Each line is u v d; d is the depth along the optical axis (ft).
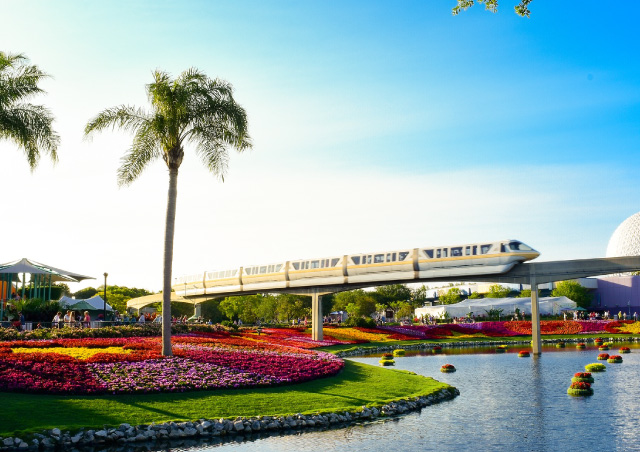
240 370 96.78
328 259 233.35
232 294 298.76
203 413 74.79
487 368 148.15
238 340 160.56
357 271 223.10
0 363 84.69
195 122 106.73
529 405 91.66
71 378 81.87
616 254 501.56
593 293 473.26
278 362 106.83
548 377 126.72
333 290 234.38
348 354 199.41
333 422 77.71
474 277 204.13
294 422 75.00
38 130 116.47
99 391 78.48
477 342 255.50
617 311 455.63
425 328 290.56
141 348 111.75
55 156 119.55
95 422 68.23
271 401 82.38
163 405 76.54
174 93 102.89
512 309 394.11
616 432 72.90
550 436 71.00
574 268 189.16
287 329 261.24
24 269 173.27
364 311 481.46
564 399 97.14
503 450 64.69
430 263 207.21
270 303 398.42
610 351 201.16
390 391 96.94
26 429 63.72
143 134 106.63
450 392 102.42
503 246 193.98
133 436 66.95
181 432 69.00
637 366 146.10
